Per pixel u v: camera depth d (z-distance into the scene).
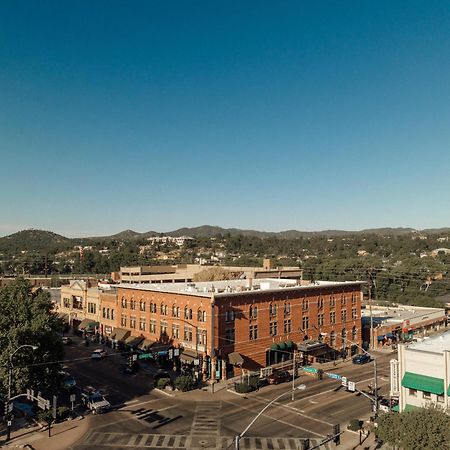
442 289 142.62
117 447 39.62
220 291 69.56
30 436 41.94
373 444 40.53
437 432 29.02
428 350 40.34
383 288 146.25
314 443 40.78
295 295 74.44
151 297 73.12
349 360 77.19
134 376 62.94
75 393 54.91
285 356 72.06
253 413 48.62
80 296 95.50
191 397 54.09
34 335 45.78
